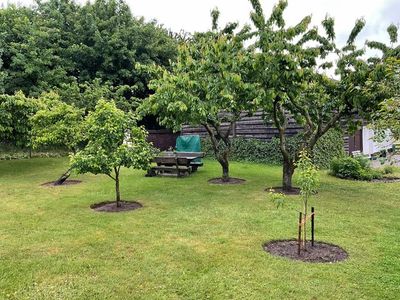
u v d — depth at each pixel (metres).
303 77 7.43
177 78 8.03
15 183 9.50
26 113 11.42
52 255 4.28
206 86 7.89
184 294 3.32
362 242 4.71
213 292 3.34
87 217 5.99
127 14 20.16
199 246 4.56
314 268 3.86
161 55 19.94
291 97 7.70
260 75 7.48
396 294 3.29
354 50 7.77
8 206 6.84
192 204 6.94
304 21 7.32
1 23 16.75
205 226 5.45
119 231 5.20
